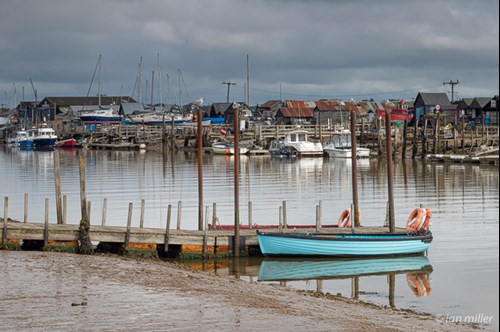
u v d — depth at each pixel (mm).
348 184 78375
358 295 31594
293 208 59094
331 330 23297
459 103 165000
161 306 25844
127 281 29812
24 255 35062
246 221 52250
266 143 138250
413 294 31703
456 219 52438
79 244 36844
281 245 38188
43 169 101000
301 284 33625
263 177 87062
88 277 30469
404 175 87938
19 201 64188
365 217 53875
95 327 23078
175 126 159250
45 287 28484
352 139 43969
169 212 37531
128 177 87312
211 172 94438
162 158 123188
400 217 53844
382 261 38688
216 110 192000
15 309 25125
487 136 113688
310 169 99000
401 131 133250
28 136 165375
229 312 25156
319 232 39906
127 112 195125
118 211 57281
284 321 24188
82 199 36875
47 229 36625
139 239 37312
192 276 31562
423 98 156875
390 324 24797
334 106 168750
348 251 38688
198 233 38625
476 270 36312
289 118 170750
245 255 39062
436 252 40781
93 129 174625
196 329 23078
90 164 109125
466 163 104562
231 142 135375
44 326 23094
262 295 28359
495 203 61125
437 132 115062
